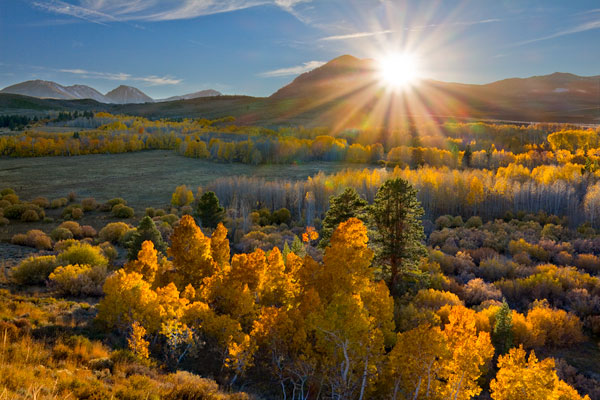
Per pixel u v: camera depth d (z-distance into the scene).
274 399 17.30
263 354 21.56
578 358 27.67
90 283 28.83
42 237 48.41
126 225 61.16
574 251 53.81
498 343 27.92
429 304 33.47
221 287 25.44
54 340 16.42
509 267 45.31
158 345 20.25
